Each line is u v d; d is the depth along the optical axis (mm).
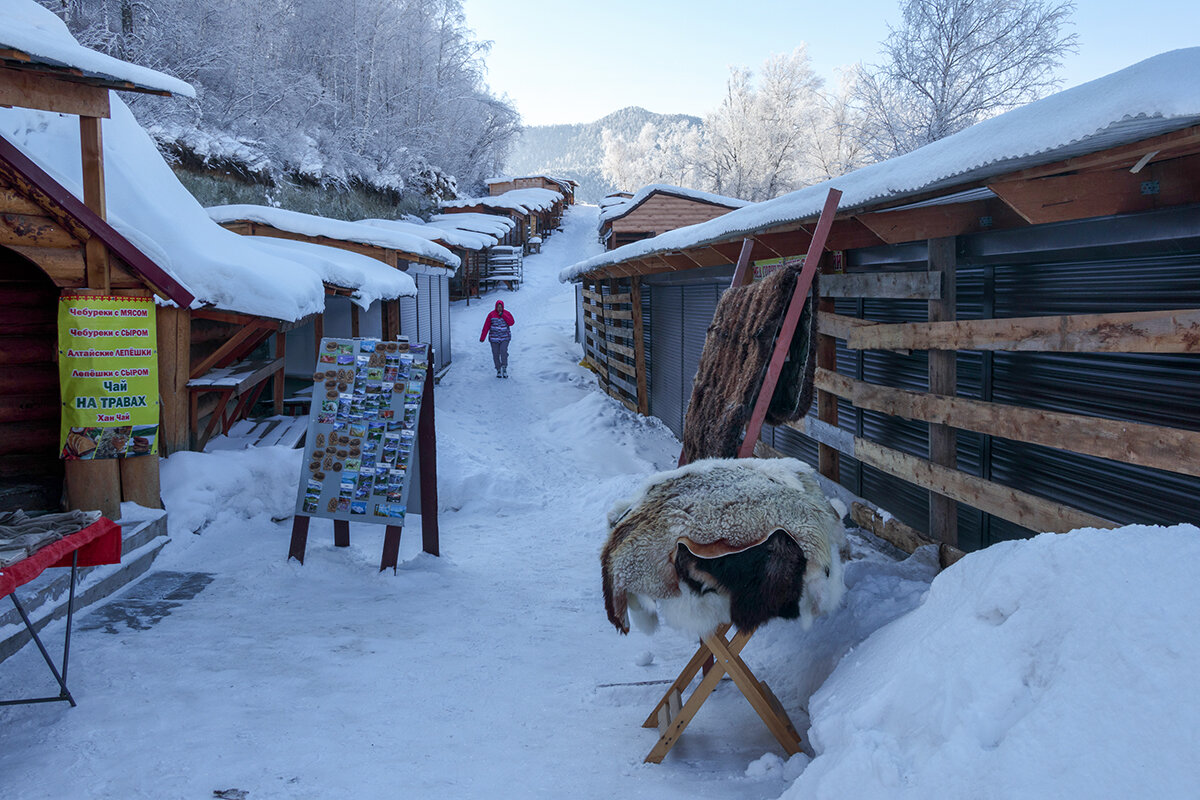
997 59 25656
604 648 4277
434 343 17516
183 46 21953
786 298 3584
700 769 2746
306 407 11344
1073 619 1942
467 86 44156
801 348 3705
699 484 2939
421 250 14570
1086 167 2600
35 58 4820
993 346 3416
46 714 3100
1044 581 2139
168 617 4492
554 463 11203
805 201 4234
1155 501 3055
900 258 4703
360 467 5844
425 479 6320
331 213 26359
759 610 2658
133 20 19562
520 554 6805
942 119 26000
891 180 3314
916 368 4781
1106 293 3322
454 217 37438
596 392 15875
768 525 2713
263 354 11320
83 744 2826
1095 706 1699
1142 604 1832
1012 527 3893
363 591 5336
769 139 45250
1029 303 3799
